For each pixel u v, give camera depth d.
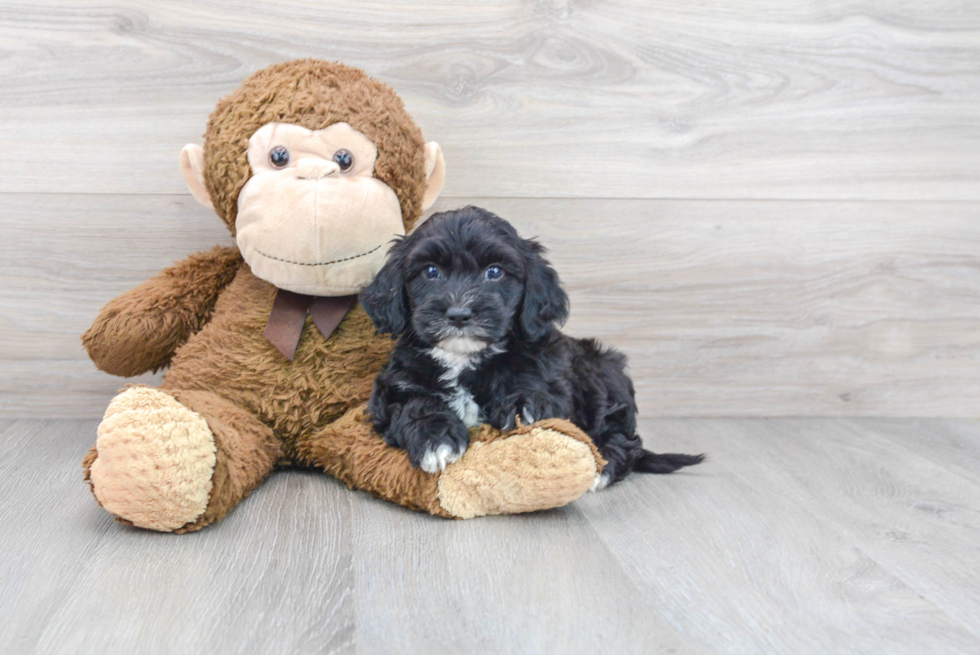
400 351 1.95
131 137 2.41
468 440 1.80
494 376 1.89
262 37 2.41
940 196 2.70
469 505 1.76
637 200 2.61
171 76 2.39
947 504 1.96
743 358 2.72
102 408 2.54
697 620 1.33
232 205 2.03
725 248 2.66
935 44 2.62
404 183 2.08
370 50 2.45
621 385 2.17
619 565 1.54
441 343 1.81
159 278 2.22
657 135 2.58
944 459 2.34
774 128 2.62
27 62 2.34
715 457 2.32
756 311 2.70
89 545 1.58
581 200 2.59
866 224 2.69
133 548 1.57
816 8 2.57
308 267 1.95
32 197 2.40
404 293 1.90
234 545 1.60
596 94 2.54
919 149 2.67
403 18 2.45
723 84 2.58
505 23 2.48
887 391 2.79
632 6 2.51
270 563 1.52
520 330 1.91
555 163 2.56
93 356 2.18
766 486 2.06
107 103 2.38
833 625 1.32
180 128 2.42
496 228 1.90
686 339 2.70
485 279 1.84
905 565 1.58
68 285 2.46
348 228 1.92
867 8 2.59
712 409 2.75
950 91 2.65
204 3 2.37
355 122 1.99
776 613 1.36
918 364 2.78
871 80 2.62
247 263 2.13
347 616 1.32
